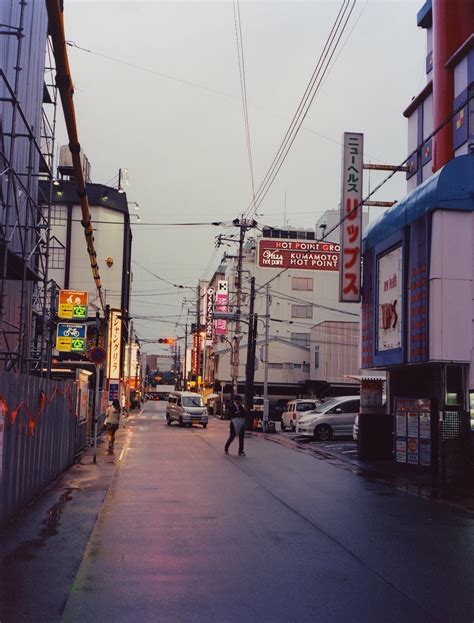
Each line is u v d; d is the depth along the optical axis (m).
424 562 7.66
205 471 16.36
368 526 9.83
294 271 60.91
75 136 12.56
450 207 14.90
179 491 13.02
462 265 14.93
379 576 7.03
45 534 8.87
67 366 29.75
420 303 15.54
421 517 10.65
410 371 18.55
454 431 14.62
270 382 58.94
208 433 32.47
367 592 6.44
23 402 10.35
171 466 17.39
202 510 10.95
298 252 35.06
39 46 18.27
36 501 11.54
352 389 52.28
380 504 11.87
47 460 13.32
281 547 8.35
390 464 18.39
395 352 17.05
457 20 19.09
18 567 7.16
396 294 17.30
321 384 53.28
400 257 17.09
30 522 9.66
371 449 19.38
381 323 18.36
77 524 9.56
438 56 19.34
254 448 23.66
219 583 6.70
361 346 20.33
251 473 16.11
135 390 75.44
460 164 15.09
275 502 11.89
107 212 45.75
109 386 43.81
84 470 16.38
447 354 14.71
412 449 17.50
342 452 22.36
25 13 16.30
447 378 15.02
